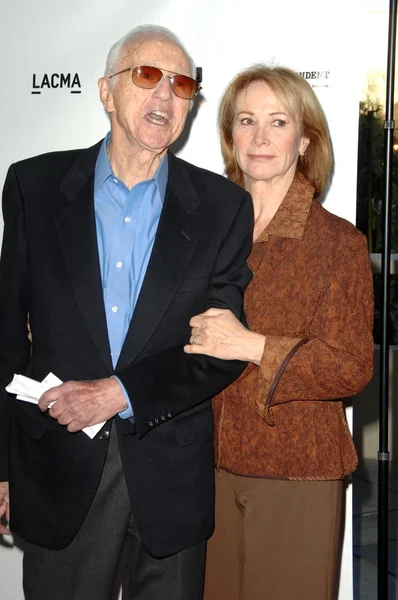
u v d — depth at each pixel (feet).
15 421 6.55
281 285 7.14
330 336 6.88
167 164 6.64
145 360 6.21
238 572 7.50
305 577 7.16
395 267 14.24
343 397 7.03
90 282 6.13
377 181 15.90
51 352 6.24
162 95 6.10
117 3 9.61
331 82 9.24
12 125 9.96
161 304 6.20
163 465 6.38
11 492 6.48
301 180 7.59
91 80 9.76
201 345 6.40
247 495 7.23
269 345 6.75
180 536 6.41
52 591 6.40
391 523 14.71
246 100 7.52
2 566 10.36
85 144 9.84
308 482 7.11
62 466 6.26
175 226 6.36
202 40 9.47
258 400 6.85
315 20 9.22
